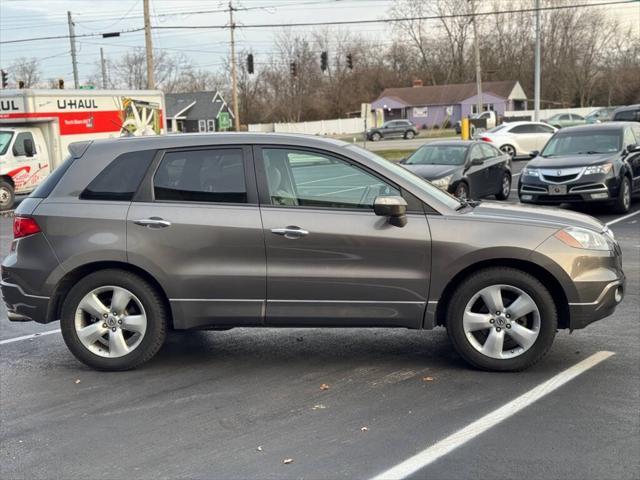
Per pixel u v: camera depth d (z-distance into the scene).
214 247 5.26
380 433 4.24
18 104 19.78
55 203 5.44
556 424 4.29
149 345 5.45
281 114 81.62
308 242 5.19
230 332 6.60
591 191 13.16
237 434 4.29
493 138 28.83
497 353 5.21
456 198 5.84
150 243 5.28
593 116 44.81
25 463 3.99
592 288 5.12
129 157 5.47
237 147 5.39
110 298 5.49
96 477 3.79
